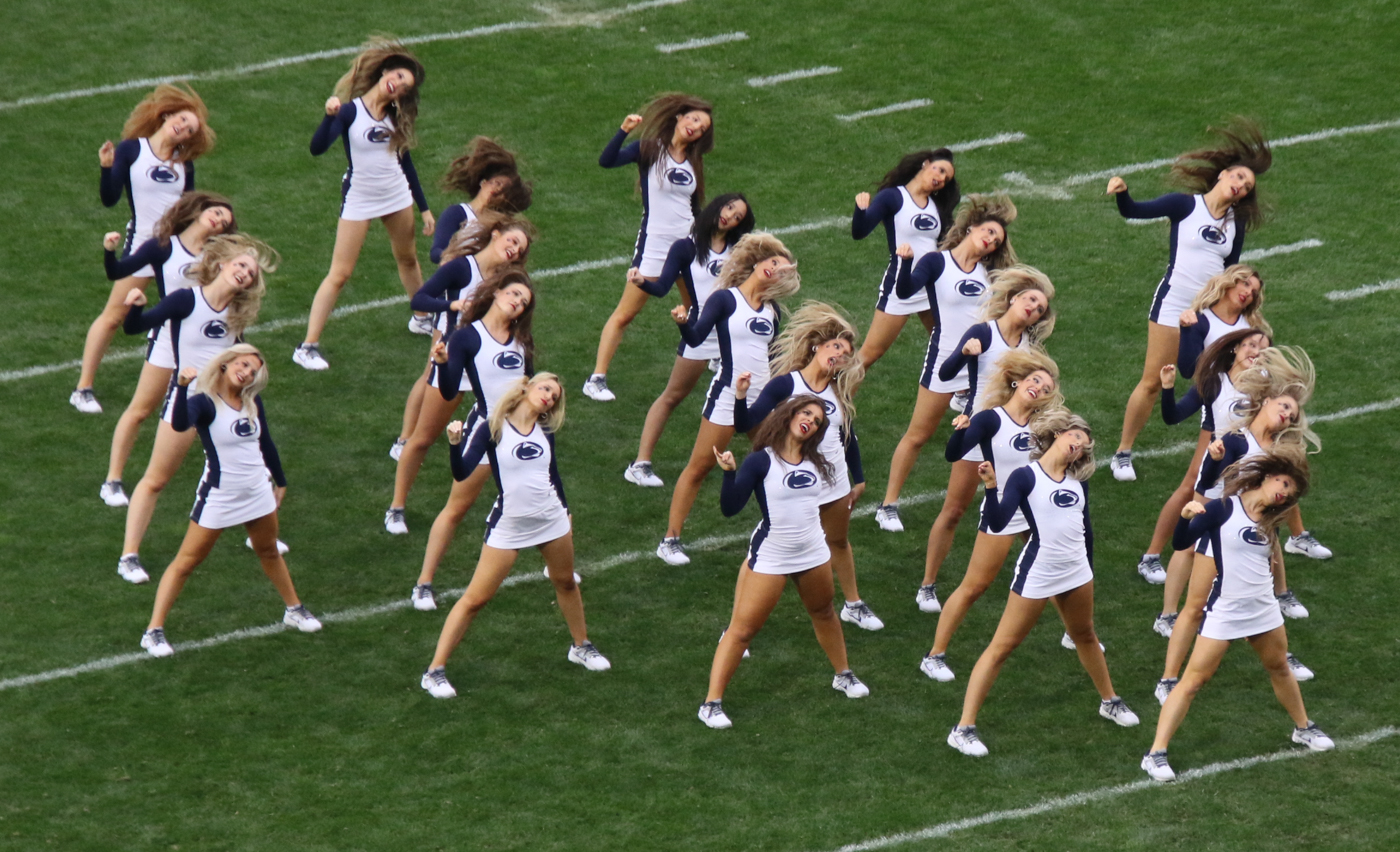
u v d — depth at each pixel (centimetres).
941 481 4147
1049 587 3109
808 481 3109
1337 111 5956
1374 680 3416
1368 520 3941
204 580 3656
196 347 3609
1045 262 5047
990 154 5662
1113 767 3166
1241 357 3472
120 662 3356
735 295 3644
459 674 3391
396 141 4288
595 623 3578
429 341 4622
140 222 4172
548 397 3158
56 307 4609
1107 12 6700
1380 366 4534
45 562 3650
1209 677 3112
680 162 4234
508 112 5816
